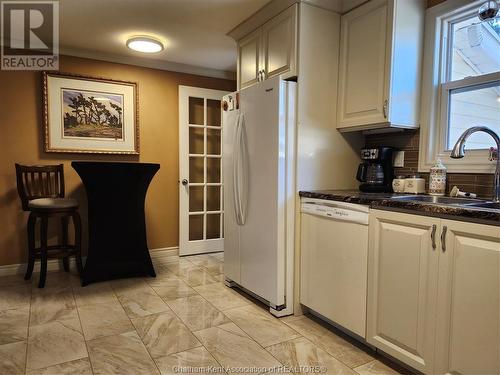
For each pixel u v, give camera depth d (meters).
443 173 2.08
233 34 2.95
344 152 2.54
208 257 3.92
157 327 2.19
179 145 3.87
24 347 1.92
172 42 3.17
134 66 3.64
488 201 1.84
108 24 2.78
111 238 3.05
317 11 2.34
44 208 2.86
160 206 3.86
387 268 1.75
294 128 2.34
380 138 2.55
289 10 2.33
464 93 2.11
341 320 2.05
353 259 1.96
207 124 4.04
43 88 3.23
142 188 3.13
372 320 1.85
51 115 3.28
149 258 3.21
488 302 1.33
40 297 2.66
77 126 3.38
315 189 2.43
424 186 2.20
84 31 2.92
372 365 1.80
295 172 2.36
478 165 1.98
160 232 3.87
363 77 2.26
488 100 2.00
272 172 2.33
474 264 1.38
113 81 3.51
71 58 3.35
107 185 2.96
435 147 2.22
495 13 1.80
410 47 2.16
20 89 3.17
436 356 1.53
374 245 1.82
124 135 3.60
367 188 2.34
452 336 1.47
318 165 2.44
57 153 3.33
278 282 2.34
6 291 2.78
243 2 2.40
